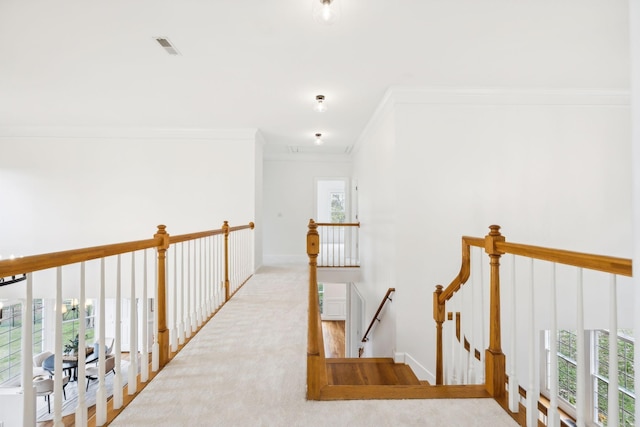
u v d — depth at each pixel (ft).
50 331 24.81
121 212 18.99
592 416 14.44
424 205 13.41
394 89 13.12
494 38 9.52
